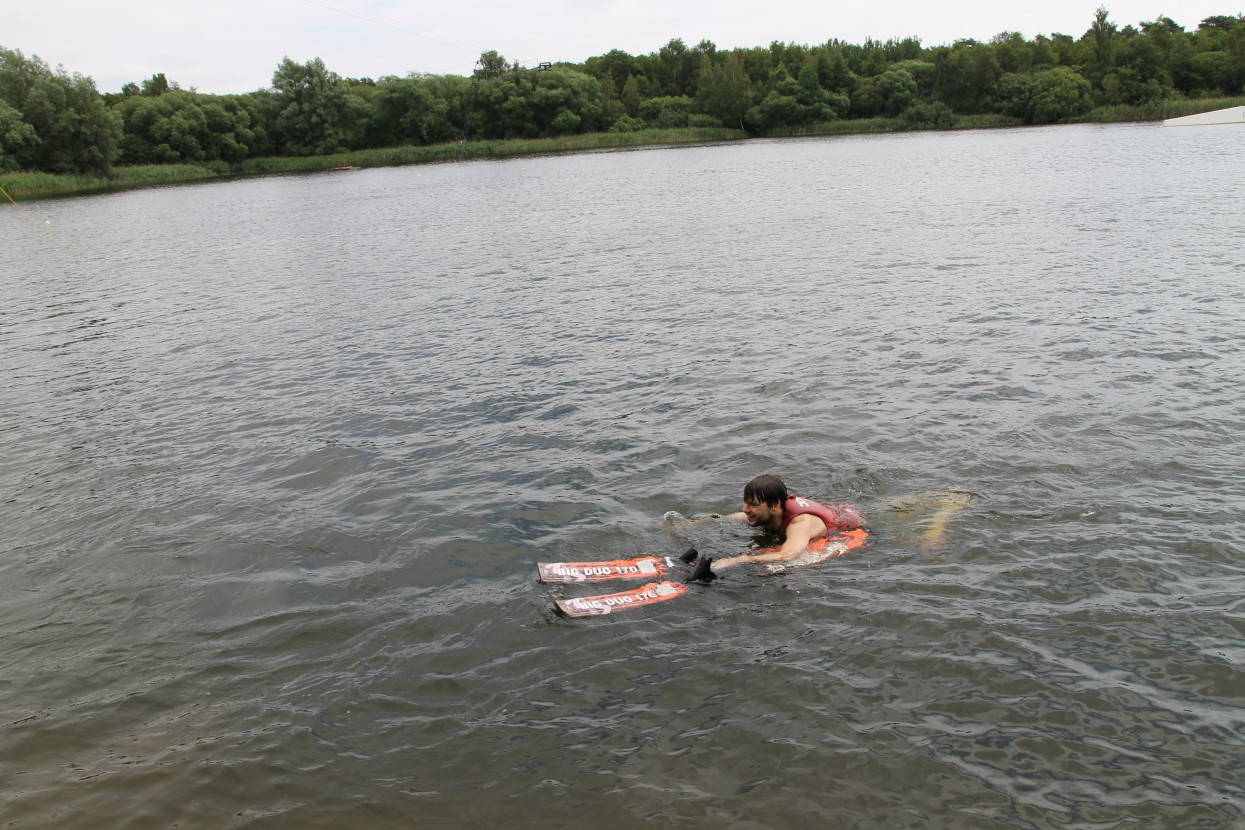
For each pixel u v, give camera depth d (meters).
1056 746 4.62
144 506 8.56
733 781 4.51
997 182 34.88
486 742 4.91
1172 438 8.50
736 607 6.10
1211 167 34.84
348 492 8.57
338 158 88.44
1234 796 4.20
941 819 4.19
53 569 7.39
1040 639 5.51
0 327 18.08
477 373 12.52
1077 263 17.50
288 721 5.21
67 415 11.73
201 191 63.59
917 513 7.26
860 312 14.65
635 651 5.66
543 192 44.84
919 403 9.98
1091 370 10.74
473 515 7.83
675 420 9.98
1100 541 6.63
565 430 9.93
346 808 4.49
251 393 12.22
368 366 13.27
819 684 5.21
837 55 102.88
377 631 6.10
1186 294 14.23
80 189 69.38
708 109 103.94
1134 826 4.06
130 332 16.83
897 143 74.00
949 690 5.10
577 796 4.46
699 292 17.31
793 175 45.88
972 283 16.36
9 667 5.99
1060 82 88.75
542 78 98.25
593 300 17.22
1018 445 8.55
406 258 24.70
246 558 7.34
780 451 8.84
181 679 5.71
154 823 4.47
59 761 4.98
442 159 90.38
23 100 68.50
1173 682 5.05
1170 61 91.00
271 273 23.48
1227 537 6.57
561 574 6.60
